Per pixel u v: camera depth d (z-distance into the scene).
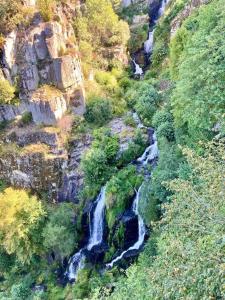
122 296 13.61
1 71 29.09
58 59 29.23
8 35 29.25
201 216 9.70
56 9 31.80
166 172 19.97
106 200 24.67
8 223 25.00
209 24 19.12
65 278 26.34
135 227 23.80
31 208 26.03
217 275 7.89
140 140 28.16
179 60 22.44
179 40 24.53
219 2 19.75
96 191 26.53
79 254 26.31
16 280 27.27
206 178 10.12
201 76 17.14
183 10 38.09
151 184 21.41
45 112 29.30
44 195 29.42
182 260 9.17
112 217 24.33
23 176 29.56
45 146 29.16
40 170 29.02
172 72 25.20
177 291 8.68
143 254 20.05
